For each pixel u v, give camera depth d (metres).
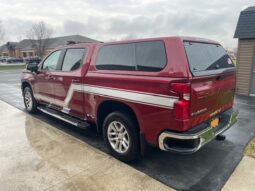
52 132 4.64
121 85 3.16
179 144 2.72
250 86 9.15
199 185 2.82
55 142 4.13
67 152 3.72
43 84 5.10
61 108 4.65
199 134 2.66
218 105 3.22
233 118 3.61
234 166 3.26
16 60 50.81
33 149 3.84
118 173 3.10
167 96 2.63
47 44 48.06
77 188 2.78
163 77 2.68
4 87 11.48
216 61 3.29
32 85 5.62
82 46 4.05
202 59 2.95
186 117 2.55
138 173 3.10
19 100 7.91
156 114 2.78
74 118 4.43
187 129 2.62
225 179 2.94
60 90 4.51
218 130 3.16
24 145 4.00
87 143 4.10
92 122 3.98
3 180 2.95
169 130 2.71
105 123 3.54
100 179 2.96
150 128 2.90
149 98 2.82
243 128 4.87
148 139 2.97
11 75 19.73
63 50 4.52
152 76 2.79
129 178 2.98
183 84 2.50
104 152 3.72
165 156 3.58
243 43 9.09
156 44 2.88
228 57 3.75
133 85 3.00
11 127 4.95
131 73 3.06
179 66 2.58
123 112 3.30
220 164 3.33
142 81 2.88
